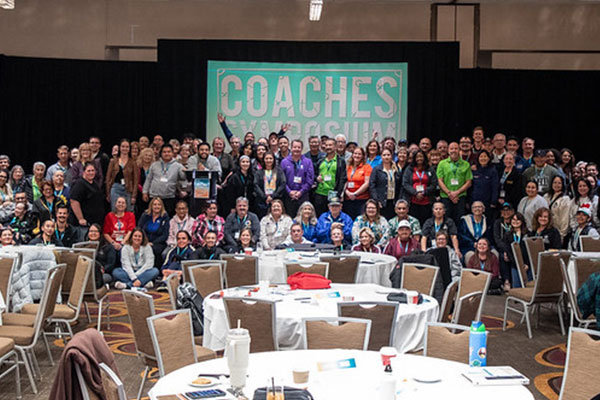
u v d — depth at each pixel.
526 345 7.55
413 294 5.73
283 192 11.13
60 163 11.88
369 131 13.30
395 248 9.30
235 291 6.30
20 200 10.43
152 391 3.36
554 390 6.00
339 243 9.39
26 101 13.66
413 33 14.46
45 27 14.55
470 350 3.86
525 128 13.59
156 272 9.93
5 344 5.40
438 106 13.18
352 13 14.50
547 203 10.91
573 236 10.45
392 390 3.03
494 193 11.29
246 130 13.34
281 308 5.58
